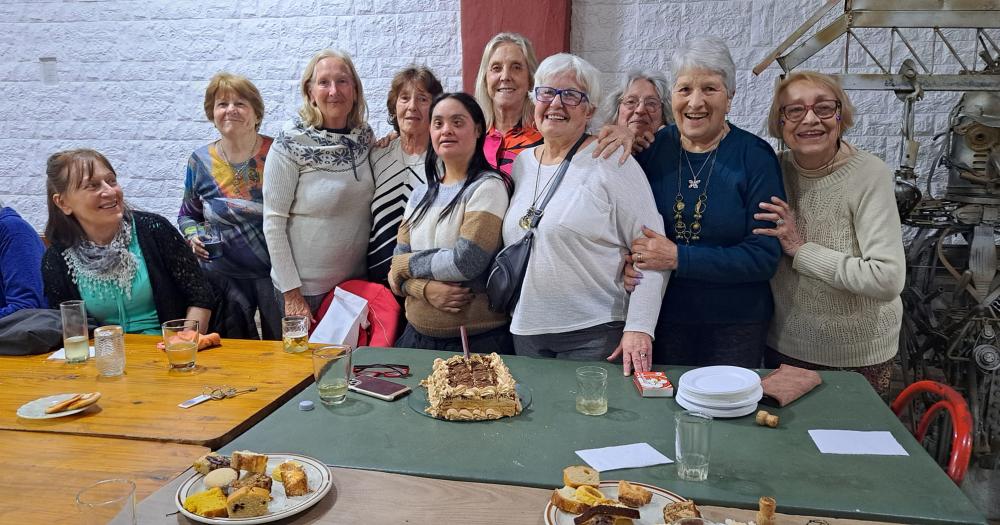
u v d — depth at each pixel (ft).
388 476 4.57
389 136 9.37
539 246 6.79
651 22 11.07
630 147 6.88
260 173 9.90
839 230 7.04
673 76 7.11
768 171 7.06
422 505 4.24
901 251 6.78
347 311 8.36
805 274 7.06
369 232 9.37
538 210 6.81
